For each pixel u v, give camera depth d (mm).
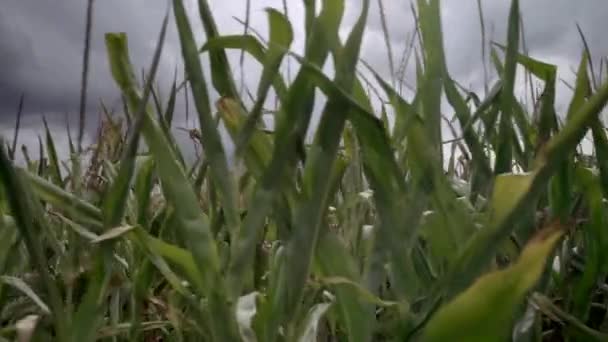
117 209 1049
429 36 1268
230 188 1039
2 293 1455
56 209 1823
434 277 1328
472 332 851
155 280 1769
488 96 1481
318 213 1021
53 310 1037
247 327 1018
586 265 1501
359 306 1115
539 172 918
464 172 2355
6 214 1446
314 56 1122
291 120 1038
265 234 1835
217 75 1193
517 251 1354
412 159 1209
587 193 1475
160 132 1038
